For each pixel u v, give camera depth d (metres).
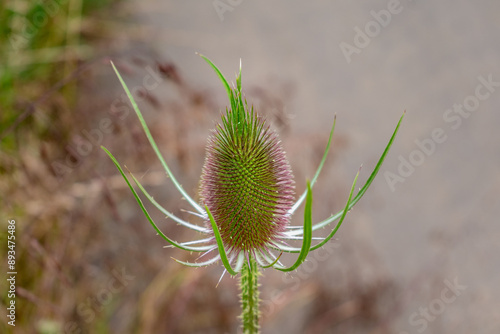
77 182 0.78
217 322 0.80
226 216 0.59
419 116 1.00
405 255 0.86
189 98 0.81
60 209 0.76
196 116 0.80
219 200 0.59
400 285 0.84
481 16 1.12
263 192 0.59
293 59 1.09
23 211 0.75
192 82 1.01
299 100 1.01
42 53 0.85
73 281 0.77
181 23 1.15
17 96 0.80
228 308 0.80
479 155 0.95
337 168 0.93
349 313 0.82
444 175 0.94
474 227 0.87
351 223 0.88
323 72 1.08
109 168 0.80
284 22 1.17
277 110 0.81
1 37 0.83
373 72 1.07
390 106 1.02
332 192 0.87
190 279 0.78
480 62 1.06
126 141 0.79
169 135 0.80
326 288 0.83
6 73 0.81
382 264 0.85
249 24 1.16
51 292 0.76
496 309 0.82
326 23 1.16
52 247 0.76
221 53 1.10
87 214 0.78
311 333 0.81
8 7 0.83
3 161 0.75
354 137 0.98
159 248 0.82
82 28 0.96
